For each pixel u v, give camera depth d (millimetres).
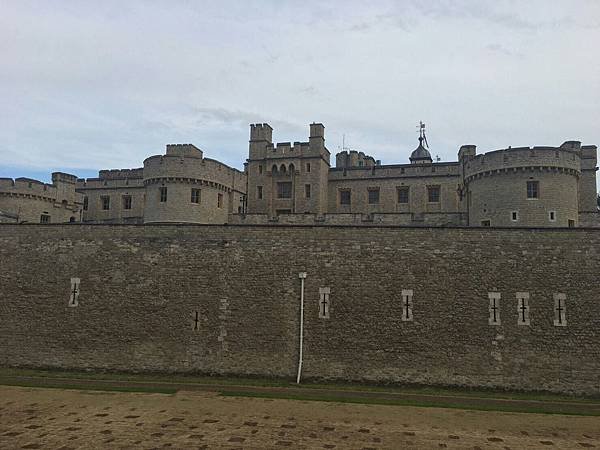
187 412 20906
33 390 24500
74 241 31594
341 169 55594
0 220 49906
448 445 17641
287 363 28156
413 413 21609
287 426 19281
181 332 29438
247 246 29797
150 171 48281
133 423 19219
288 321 28562
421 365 27109
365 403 23141
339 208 55125
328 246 29031
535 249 27438
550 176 38406
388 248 28531
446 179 51875
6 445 16594
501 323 26938
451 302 27516
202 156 50438
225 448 16734
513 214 38656
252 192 54812
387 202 53594
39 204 55719
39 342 30688
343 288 28453
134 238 31016
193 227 30547
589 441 18312
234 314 29125
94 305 30578
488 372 26562
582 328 26328
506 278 27359
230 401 22938
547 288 26969
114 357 29766
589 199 47344
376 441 17875
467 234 28094
